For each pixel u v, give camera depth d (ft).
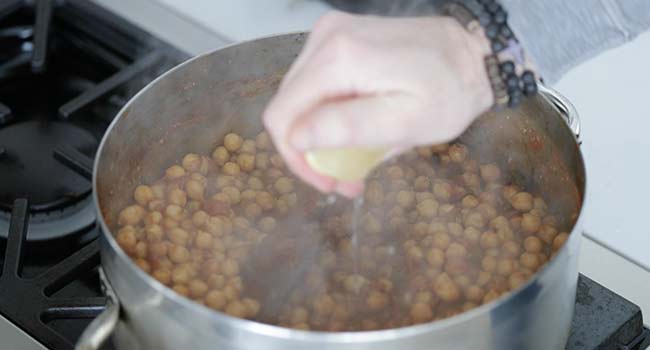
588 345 2.23
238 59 2.39
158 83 2.31
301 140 1.81
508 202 2.39
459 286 2.17
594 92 2.93
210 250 2.29
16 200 2.49
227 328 1.84
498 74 2.01
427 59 1.89
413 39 1.92
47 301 2.29
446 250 2.26
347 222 2.35
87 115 2.78
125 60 2.93
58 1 3.01
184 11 3.12
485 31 1.99
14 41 2.99
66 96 2.86
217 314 1.84
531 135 2.35
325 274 2.22
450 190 2.42
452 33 1.98
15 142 2.71
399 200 2.40
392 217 2.36
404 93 1.85
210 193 2.46
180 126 2.45
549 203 2.36
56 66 2.93
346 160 1.89
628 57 2.98
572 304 2.09
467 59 1.99
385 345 1.80
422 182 2.44
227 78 2.42
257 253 2.28
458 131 2.00
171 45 2.91
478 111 2.03
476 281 2.19
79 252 2.38
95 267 2.39
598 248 2.49
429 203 2.38
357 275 2.20
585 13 2.08
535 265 2.21
